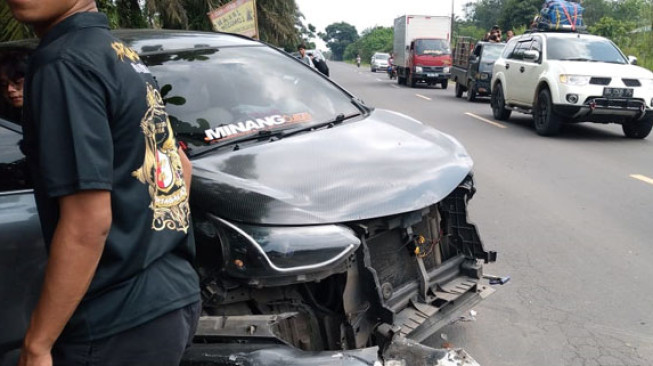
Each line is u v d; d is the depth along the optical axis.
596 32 30.33
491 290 3.21
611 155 8.60
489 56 17.48
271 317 2.29
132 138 1.51
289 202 2.50
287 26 16.44
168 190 1.65
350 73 43.62
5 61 2.46
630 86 9.50
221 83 3.57
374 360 2.12
